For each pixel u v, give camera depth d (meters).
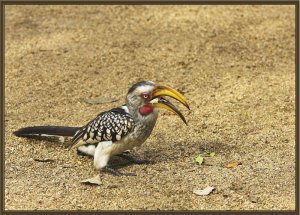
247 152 11.84
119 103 14.48
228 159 11.56
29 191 10.48
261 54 16.77
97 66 16.42
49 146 12.20
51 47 17.62
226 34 18.03
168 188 10.50
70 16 19.84
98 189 10.51
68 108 14.28
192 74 15.76
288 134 12.57
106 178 10.91
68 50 17.39
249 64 16.20
